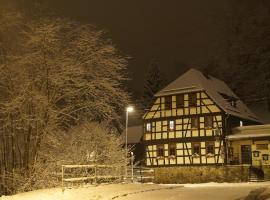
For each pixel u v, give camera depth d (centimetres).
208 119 4244
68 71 2262
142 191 1997
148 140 4578
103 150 2672
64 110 2341
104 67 2369
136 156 5434
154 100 4606
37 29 2189
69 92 2330
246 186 2677
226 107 4394
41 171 2219
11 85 2242
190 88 4384
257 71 7262
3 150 2270
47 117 2252
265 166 3666
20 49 2266
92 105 2380
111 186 2177
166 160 4416
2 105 2225
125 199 1620
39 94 2173
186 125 4353
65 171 2377
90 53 2356
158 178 4069
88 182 2402
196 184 3378
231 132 4281
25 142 2266
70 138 2577
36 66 2241
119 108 2505
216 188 2394
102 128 2745
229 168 3691
